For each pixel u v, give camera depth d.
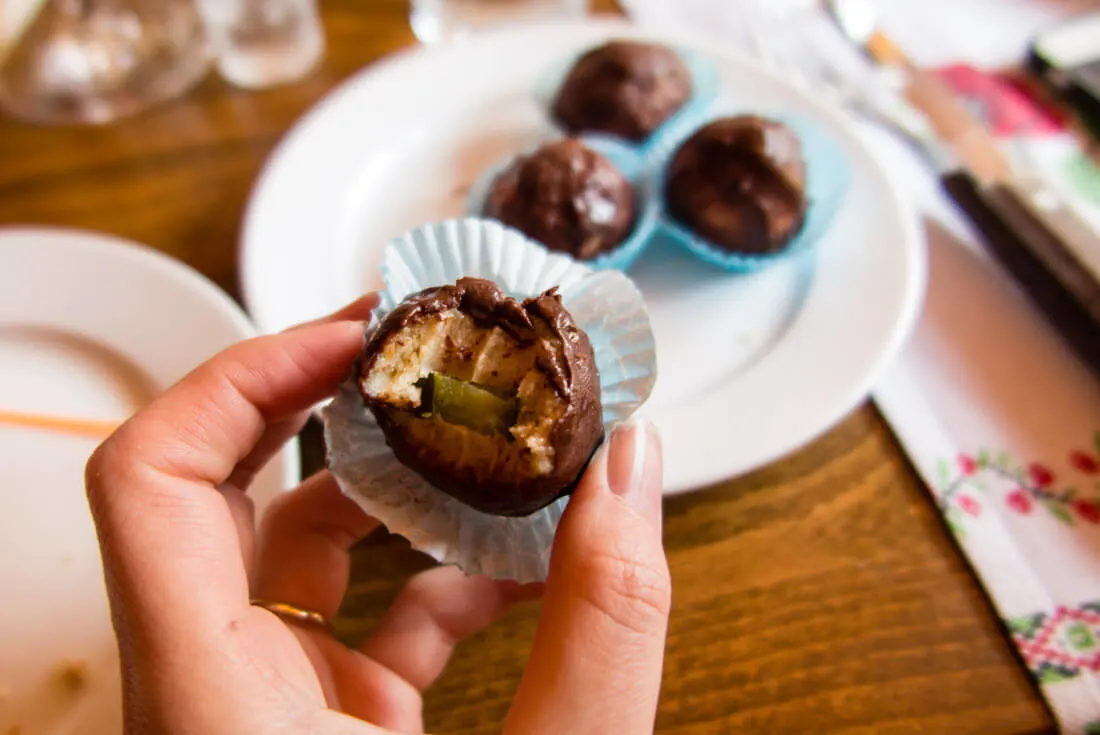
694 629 0.20
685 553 0.21
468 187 0.29
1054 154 0.30
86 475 0.15
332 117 0.29
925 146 0.30
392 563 0.21
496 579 0.19
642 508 0.15
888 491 0.22
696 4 0.35
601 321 0.19
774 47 0.33
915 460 0.22
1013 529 0.22
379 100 0.30
